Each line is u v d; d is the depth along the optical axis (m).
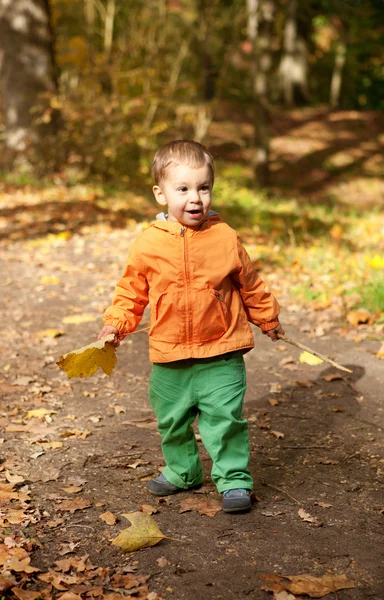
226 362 3.32
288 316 6.39
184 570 2.90
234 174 17.06
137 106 13.93
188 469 3.52
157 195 3.33
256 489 3.60
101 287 7.21
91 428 4.30
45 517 3.28
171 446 3.52
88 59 14.77
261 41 15.40
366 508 3.39
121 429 4.30
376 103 26.75
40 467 3.78
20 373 5.14
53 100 12.97
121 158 13.90
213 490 3.61
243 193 14.91
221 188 15.20
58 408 4.59
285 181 18.03
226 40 16.05
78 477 3.69
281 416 4.50
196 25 15.62
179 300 3.25
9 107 13.42
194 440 3.54
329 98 28.84
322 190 17.45
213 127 20.67
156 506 3.43
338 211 13.51
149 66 14.64
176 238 3.25
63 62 14.92
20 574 2.82
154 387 3.44
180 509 3.40
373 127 22.03
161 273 3.26
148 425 4.36
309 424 4.38
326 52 29.61
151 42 14.84
